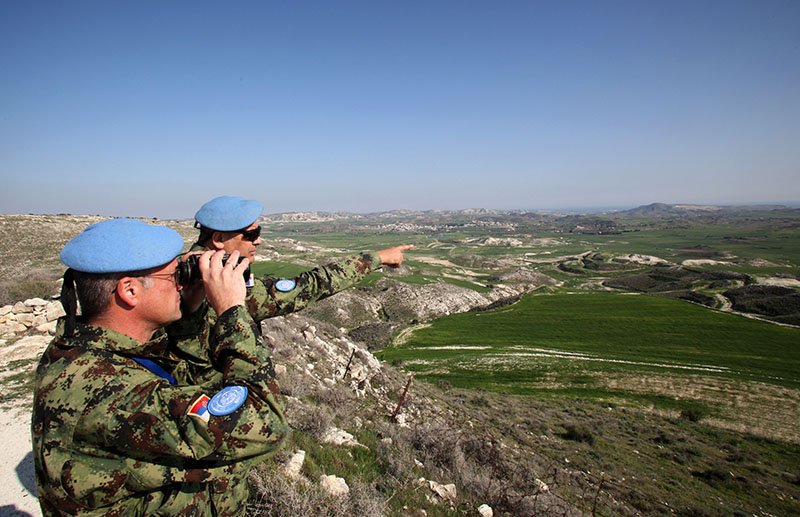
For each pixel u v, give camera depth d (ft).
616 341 211.61
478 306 307.99
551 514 27.99
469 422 56.70
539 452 57.67
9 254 130.00
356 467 22.44
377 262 11.71
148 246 5.97
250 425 5.77
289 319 64.34
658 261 549.54
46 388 5.57
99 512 5.56
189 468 5.99
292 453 19.74
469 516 22.84
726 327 229.25
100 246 5.68
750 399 130.11
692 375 152.76
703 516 49.60
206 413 5.62
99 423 5.23
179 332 7.95
